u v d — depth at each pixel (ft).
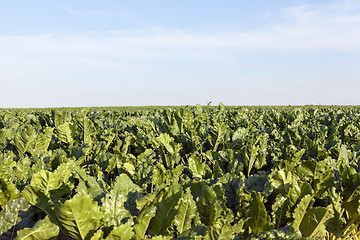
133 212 6.19
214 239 5.36
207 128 18.21
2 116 28.37
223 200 6.42
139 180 8.48
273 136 17.69
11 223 5.48
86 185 6.54
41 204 5.61
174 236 6.08
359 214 8.04
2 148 12.03
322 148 12.37
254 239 5.32
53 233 5.08
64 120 18.74
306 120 24.72
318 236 7.00
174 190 5.97
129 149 15.14
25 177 7.81
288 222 7.34
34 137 12.21
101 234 4.87
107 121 22.65
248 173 11.12
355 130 18.52
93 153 11.98
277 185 7.93
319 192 8.27
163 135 12.17
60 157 9.05
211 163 11.86
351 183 8.04
